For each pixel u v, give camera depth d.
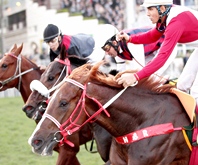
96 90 6.12
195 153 6.35
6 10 35.00
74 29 30.09
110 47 7.91
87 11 30.75
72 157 8.45
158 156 6.20
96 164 11.31
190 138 6.32
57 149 8.62
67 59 8.23
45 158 12.17
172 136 6.24
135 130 6.29
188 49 21.36
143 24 12.12
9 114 19.48
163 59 6.12
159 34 6.96
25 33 33.12
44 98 8.13
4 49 31.98
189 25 6.36
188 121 6.36
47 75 8.16
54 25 8.49
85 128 8.48
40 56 29.58
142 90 6.45
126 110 6.26
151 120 6.29
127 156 6.32
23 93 10.01
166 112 6.34
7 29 34.91
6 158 12.14
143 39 7.14
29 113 8.15
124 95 6.29
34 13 32.28
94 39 8.78
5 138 14.52
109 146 7.74
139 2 23.95
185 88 6.91
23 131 15.62
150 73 6.11
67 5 31.42
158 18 6.50
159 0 6.39
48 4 32.09
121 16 29.17
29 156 12.37
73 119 5.94
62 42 8.46
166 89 6.59
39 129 5.83
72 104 5.92
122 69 8.46
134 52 8.05
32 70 9.91
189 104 6.30
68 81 6.00
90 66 6.28
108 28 8.01
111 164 6.73
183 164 6.42
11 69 9.84
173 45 6.19
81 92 5.98
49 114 5.87
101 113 6.17
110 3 29.80
